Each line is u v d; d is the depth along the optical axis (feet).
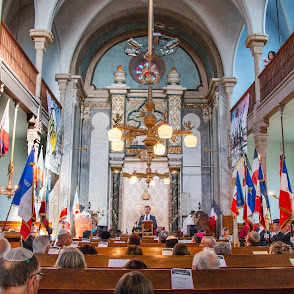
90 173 61.62
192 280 11.60
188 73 66.33
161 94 63.26
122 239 34.88
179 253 17.21
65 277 11.71
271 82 39.22
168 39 65.92
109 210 58.49
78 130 60.03
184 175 61.98
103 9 56.90
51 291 11.45
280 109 36.11
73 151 54.34
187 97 64.80
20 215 27.07
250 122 45.34
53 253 19.42
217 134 56.54
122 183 59.88
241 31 53.93
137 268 11.90
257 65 43.60
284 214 29.96
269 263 16.78
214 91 57.52
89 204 57.06
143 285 7.29
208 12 54.39
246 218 33.68
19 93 34.99
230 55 55.21
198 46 63.57
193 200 61.05
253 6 44.29
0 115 41.14
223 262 16.55
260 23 43.98
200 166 60.08
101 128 63.41
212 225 44.73
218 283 11.56
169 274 11.69
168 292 11.38
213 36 55.26
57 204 50.16
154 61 66.64
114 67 66.18
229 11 53.06
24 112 39.99
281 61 36.42
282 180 30.66
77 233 49.32
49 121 42.96
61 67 53.67
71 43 53.98
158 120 61.98
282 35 54.80
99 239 31.68
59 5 45.68
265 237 31.42
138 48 33.78
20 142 51.55
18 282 6.31
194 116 64.44
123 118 60.75
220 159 53.78
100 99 64.39
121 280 7.38
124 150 60.18
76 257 12.52
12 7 48.93
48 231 37.86
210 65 61.11
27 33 52.39
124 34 66.23
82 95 61.93
